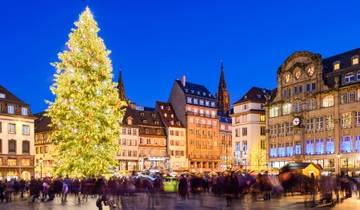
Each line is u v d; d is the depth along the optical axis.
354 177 55.78
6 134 101.00
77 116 55.38
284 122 99.75
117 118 58.56
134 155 143.25
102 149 56.41
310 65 93.88
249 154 117.00
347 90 85.44
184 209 32.91
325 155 88.69
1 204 41.47
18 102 104.44
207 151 162.38
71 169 55.31
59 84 56.12
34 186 45.34
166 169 137.25
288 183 47.22
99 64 57.78
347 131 84.81
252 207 33.94
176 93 160.38
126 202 40.50
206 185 54.62
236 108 123.88
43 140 137.25
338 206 34.84
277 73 102.56
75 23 58.22
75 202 43.72
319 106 91.19
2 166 99.38
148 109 165.00
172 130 153.50
